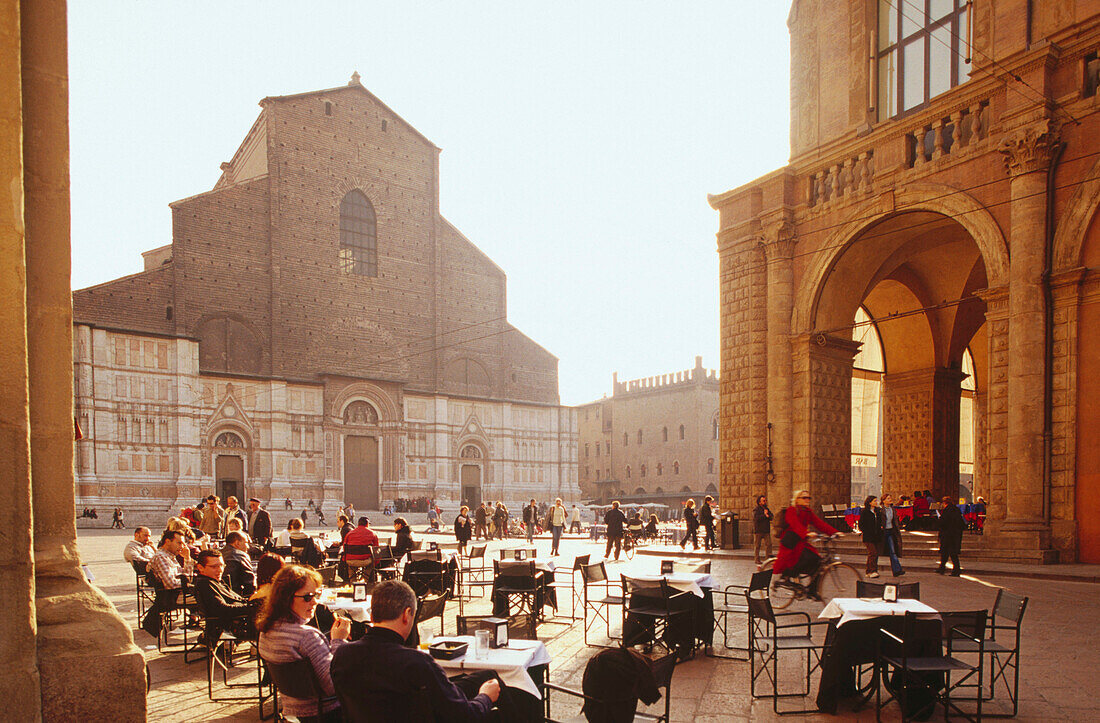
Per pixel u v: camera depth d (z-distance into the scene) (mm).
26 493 4207
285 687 5270
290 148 50969
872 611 6535
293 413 48969
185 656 9039
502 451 58938
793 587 10453
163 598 9586
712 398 73000
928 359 27328
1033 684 7289
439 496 54500
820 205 21781
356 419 51594
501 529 34281
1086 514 15406
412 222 56750
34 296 4660
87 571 8531
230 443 46312
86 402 40906
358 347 52750
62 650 4375
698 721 6402
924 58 20250
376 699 4168
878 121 21344
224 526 22203
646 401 77438
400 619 4359
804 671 8062
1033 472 16031
